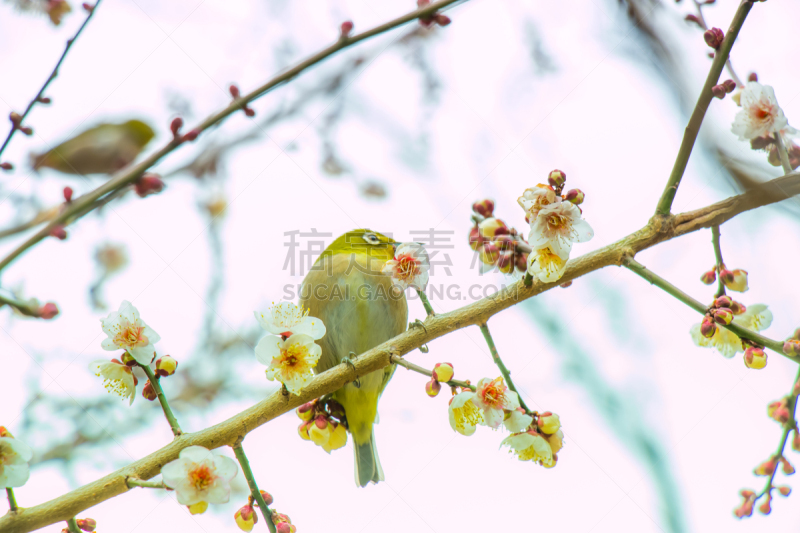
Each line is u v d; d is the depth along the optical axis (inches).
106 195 174.4
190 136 179.6
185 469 168.2
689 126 188.7
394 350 200.1
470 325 200.2
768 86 188.4
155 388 189.0
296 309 194.1
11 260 165.8
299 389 185.0
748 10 181.0
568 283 196.4
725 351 206.8
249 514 184.2
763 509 193.0
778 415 196.4
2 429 174.7
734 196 196.5
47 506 172.1
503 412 187.3
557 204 180.4
